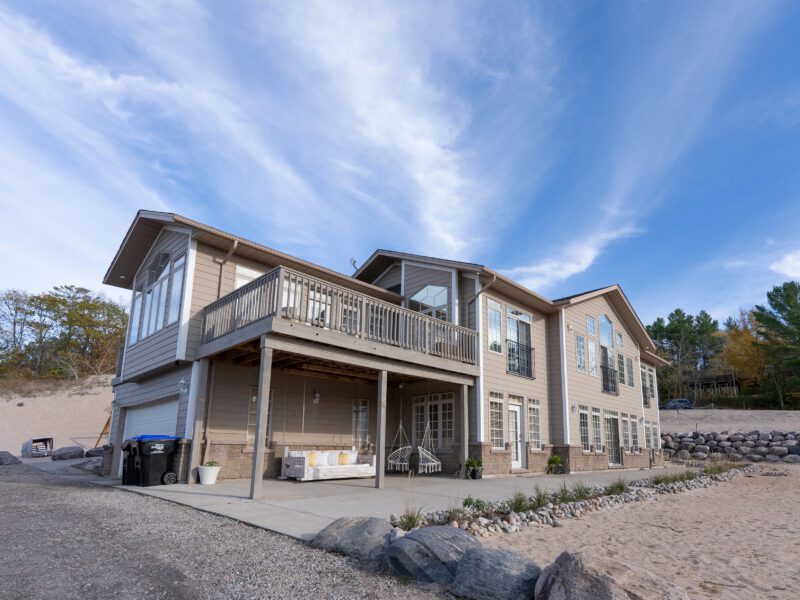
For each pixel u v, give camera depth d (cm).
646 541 588
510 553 396
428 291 1412
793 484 1309
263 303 892
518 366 1470
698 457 2391
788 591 418
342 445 1332
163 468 974
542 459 1474
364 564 446
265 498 787
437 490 935
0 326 3906
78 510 697
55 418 2848
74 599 344
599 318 1905
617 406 1923
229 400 1109
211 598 354
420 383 1426
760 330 4119
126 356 1423
